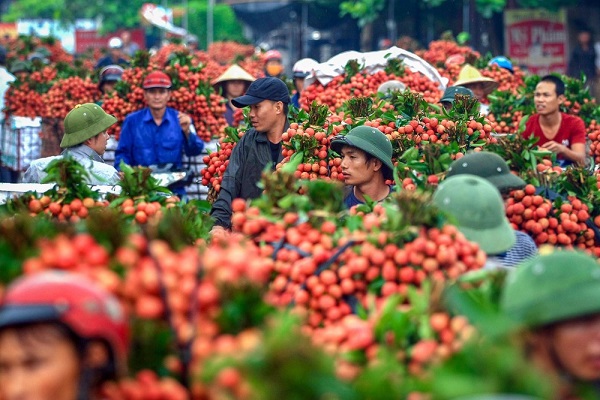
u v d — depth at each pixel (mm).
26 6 162000
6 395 8211
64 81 36812
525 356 9078
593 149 29000
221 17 131250
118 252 10016
